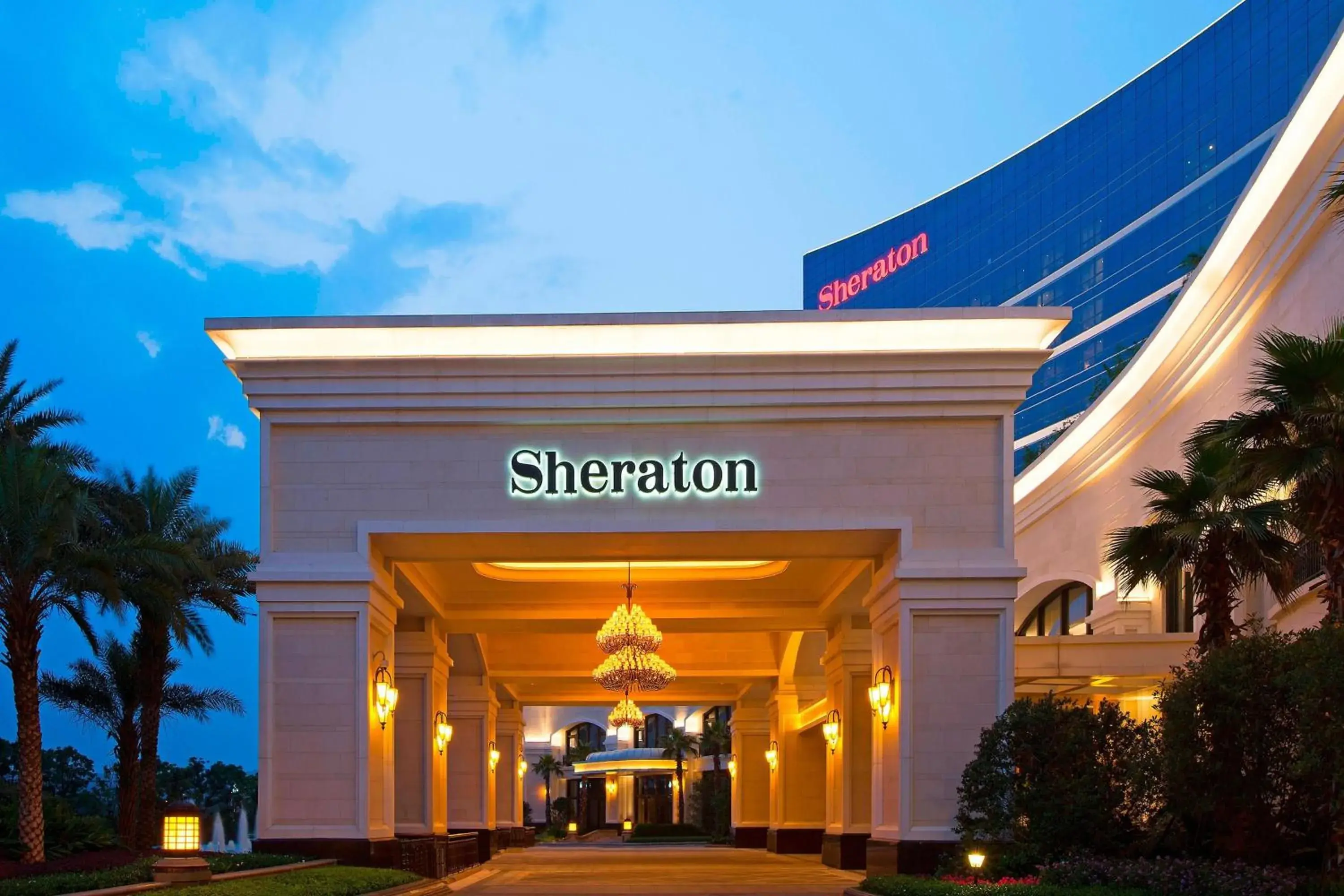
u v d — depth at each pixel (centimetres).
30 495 2303
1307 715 1459
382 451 2098
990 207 11719
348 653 2069
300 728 2055
